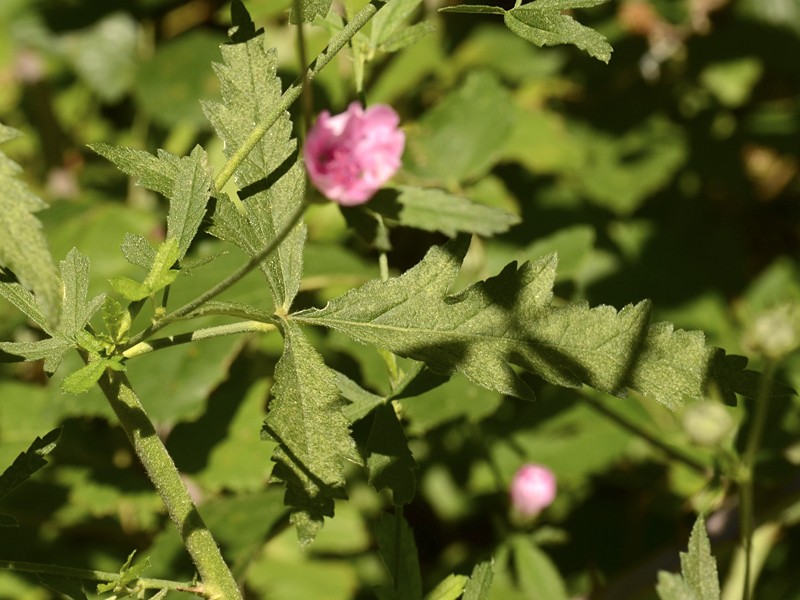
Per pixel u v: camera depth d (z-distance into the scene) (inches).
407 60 31.7
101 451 25.6
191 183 17.9
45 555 25.7
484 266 28.1
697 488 26.4
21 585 25.3
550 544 27.4
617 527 27.5
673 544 23.0
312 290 26.2
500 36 33.8
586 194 32.1
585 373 17.8
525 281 18.0
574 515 27.8
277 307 18.0
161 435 25.0
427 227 20.6
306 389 17.6
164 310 17.6
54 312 16.1
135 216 28.1
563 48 34.0
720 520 22.8
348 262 26.0
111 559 25.9
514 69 33.4
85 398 23.6
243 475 24.5
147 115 31.5
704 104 34.9
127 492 25.0
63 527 25.5
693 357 17.8
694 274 31.0
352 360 26.6
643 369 17.8
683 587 19.0
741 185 34.5
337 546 27.7
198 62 31.9
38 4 35.8
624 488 28.2
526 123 32.5
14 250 16.1
